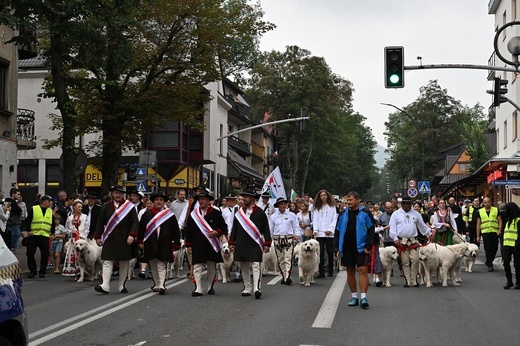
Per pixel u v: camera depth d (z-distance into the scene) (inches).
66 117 896.3
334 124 2674.7
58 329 411.2
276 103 2512.3
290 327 420.8
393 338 388.5
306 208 859.4
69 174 906.1
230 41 1129.4
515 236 641.0
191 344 366.0
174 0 1049.5
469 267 829.8
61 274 775.1
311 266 653.9
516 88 1497.3
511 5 1566.2
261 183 2851.9
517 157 1398.9
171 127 1830.7
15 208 888.9
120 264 603.5
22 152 1856.5
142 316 462.6
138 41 1067.9
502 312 491.2
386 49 793.6
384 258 657.6
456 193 2207.2
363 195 4485.7
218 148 2233.0
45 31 995.9
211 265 593.9
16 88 1115.9
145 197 768.9
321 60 2559.1
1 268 236.7
